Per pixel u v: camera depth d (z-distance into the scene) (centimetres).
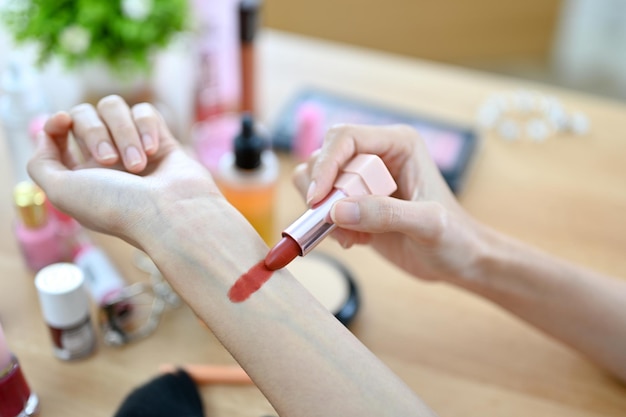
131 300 60
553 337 56
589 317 54
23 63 78
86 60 72
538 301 55
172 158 48
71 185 45
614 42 202
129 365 54
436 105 91
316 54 100
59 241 63
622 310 54
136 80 75
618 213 75
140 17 72
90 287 60
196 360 55
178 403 49
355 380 39
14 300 60
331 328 41
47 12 72
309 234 43
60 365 54
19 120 66
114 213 43
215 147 77
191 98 84
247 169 62
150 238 42
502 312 62
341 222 43
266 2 142
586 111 92
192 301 41
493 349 58
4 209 70
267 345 39
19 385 48
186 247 41
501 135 86
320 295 59
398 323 60
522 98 93
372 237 58
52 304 51
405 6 149
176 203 43
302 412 38
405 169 53
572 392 55
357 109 86
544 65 196
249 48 78
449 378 55
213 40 79
